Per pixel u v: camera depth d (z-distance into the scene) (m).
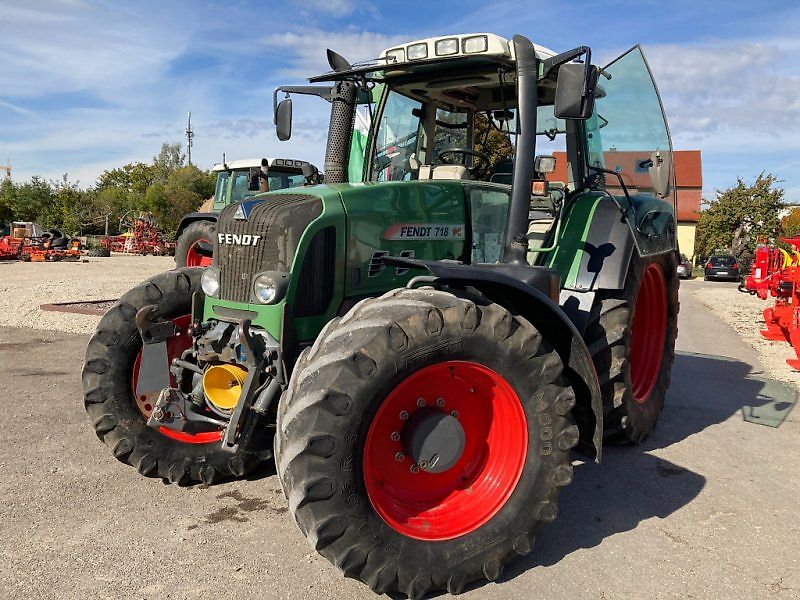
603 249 4.06
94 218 50.59
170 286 3.89
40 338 8.23
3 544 3.02
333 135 4.12
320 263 3.29
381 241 3.50
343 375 2.46
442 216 3.78
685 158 42.44
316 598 2.63
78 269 20.25
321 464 2.43
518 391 2.81
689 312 13.66
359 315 2.70
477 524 2.76
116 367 3.73
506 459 2.89
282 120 4.28
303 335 3.26
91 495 3.60
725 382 6.77
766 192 35.97
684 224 41.09
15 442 4.39
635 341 4.98
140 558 2.92
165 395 3.46
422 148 4.53
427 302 2.68
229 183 13.30
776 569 2.95
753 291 10.63
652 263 4.71
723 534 3.29
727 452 4.54
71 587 2.67
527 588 2.77
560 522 3.42
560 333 3.12
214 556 2.95
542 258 4.17
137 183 69.00
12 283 14.60
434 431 2.77
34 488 3.66
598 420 3.01
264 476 3.97
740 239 36.72
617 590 2.76
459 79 4.09
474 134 4.71
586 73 3.05
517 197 3.42
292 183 13.24
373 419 2.54
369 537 2.52
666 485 3.93
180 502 3.54
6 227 37.19
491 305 2.80
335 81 4.15
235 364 3.25
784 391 6.37
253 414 3.10
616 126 4.35
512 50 3.68
